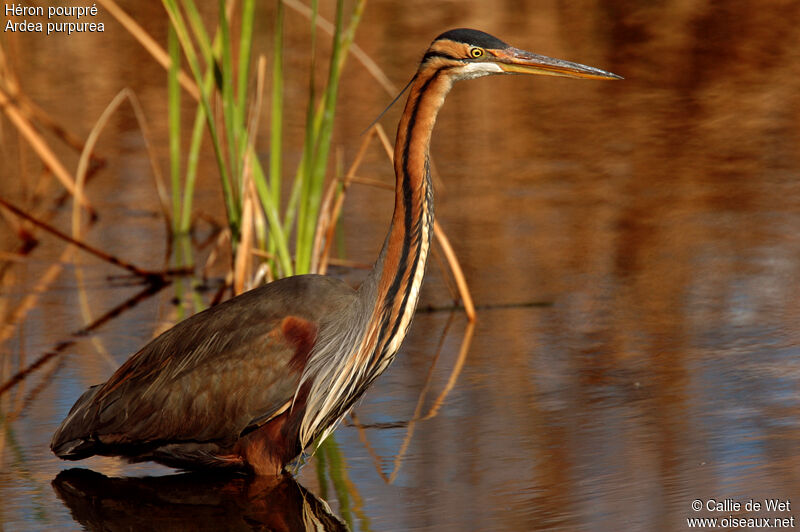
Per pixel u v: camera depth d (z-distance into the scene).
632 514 7.67
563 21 27.34
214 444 9.32
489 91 24.77
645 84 23.84
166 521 8.19
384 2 29.11
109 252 16.44
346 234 16.38
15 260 16.34
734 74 23.98
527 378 10.80
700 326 12.11
